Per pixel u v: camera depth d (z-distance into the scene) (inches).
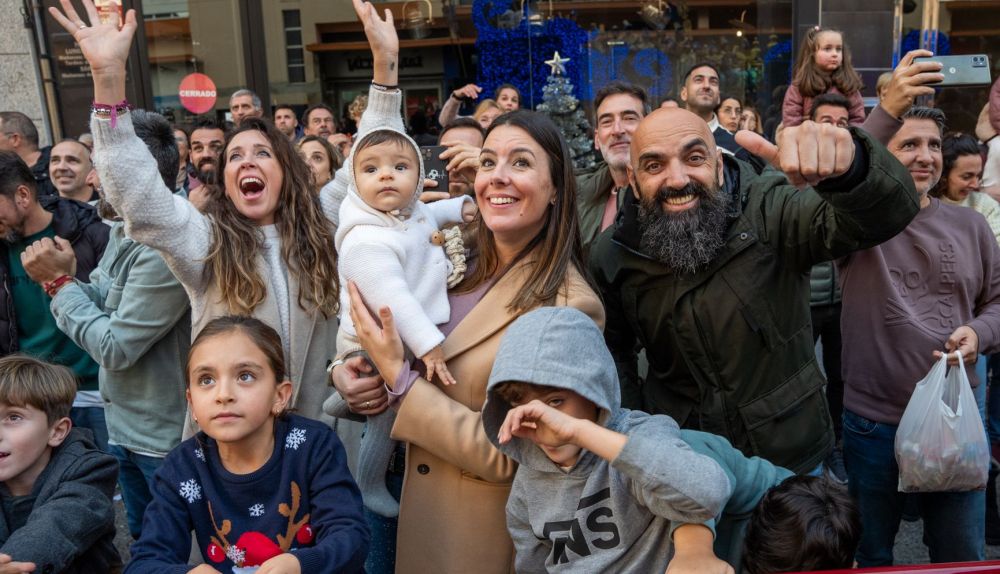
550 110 262.1
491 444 73.1
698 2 305.7
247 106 248.2
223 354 71.8
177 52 312.5
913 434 95.7
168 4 308.8
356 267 79.8
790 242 82.5
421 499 79.7
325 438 76.9
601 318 78.8
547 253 78.6
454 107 246.4
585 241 133.5
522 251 80.9
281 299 95.5
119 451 114.9
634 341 102.0
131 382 108.3
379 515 91.0
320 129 255.0
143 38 306.3
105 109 84.0
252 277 92.3
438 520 78.9
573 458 66.1
